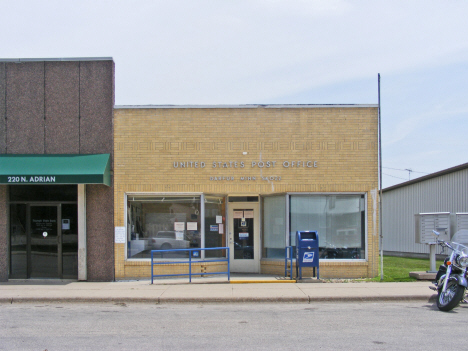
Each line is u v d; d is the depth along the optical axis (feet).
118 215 41.70
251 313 29.09
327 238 42.80
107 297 33.17
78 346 21.40
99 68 42.27
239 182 42.50
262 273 44.75
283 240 43.29
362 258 42.55
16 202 41.75
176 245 42.57
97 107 42.11
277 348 20.98
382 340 22.26
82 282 40.57
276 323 26.14
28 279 41.55
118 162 42.06
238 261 45.88
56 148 41.83
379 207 43.45
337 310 29.89
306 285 37.86
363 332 23.89
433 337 22.76
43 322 26.61
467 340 22.22
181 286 37.86
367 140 42.60
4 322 26.63
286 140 42.68
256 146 42.65
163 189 42.19
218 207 44.04
